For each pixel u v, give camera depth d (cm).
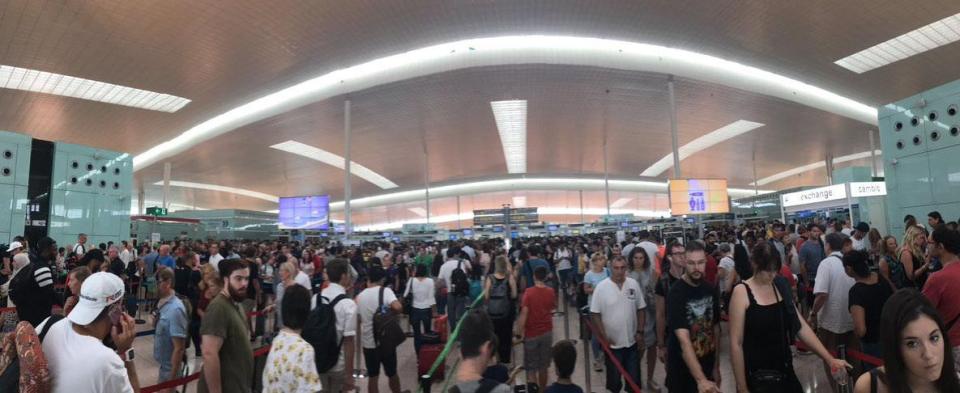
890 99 2445
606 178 3562
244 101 2233
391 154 3500
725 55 1923
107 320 232
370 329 529
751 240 849
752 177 4894
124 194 1702
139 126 2433
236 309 333
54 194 1500
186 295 814
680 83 2239
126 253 1312
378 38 1725
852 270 401
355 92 2222
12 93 1931
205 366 307
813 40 1764
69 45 1566
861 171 1781
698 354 359
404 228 3525
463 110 2609
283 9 1471
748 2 1516
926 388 166
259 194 4875
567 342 345
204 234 2584
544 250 1350
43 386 203
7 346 213
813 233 742
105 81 1867
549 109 2645
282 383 286
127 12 1400
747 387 301
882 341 173
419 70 2098
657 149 3588
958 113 1030
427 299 723
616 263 487
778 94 2392
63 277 1101
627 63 2073
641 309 499
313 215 2642
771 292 311
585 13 1636
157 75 1841
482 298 736
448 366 682
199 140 2808
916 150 1109
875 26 1661
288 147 3111
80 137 2511
